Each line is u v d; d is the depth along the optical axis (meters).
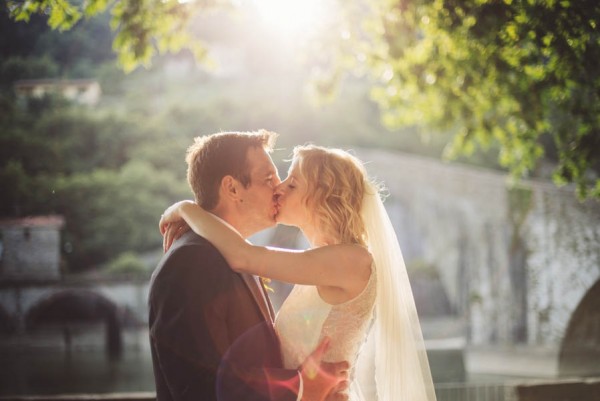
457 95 8.23
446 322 32.28
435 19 6.30
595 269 21.52
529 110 7.39
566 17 4.58
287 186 2.85
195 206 2.65
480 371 24.58
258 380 2.46
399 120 9.36
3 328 33.12
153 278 2.51
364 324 2.81
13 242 33.94
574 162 6.53
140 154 43.91
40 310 34.88
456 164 38.31
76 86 41.78
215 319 2.41
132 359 30.03
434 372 24.44
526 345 23.44
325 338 2.72
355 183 2.89
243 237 2.78
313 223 2.87
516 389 5.79
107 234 39.25
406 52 7.90
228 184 2.67
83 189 38.88
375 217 2.93
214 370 2.37
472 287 26.81
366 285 2.78
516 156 8.61
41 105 38.50
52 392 23.20
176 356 2.38
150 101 49.78
